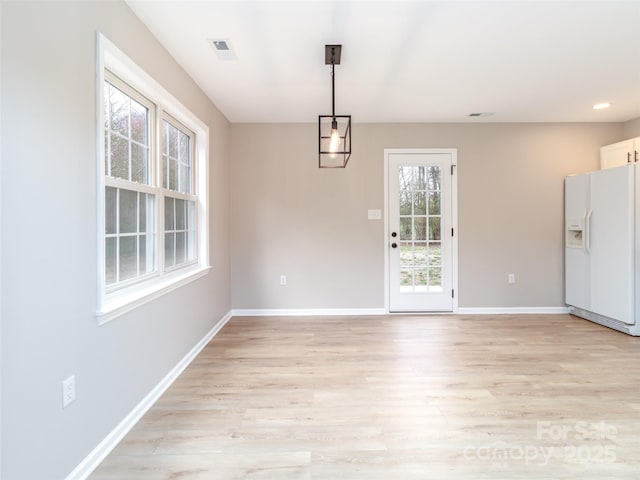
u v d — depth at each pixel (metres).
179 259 2.95
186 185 3.16
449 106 3.75
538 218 4.36
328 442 1.79
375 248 4.36
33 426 1.30
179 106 2.70
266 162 4.32
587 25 2.24
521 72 2.93
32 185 1.30
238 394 2.31
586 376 2.55
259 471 1.58
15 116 1.22
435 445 1.76
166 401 2.23
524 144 4.32
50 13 1.38
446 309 4.38
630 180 3.41
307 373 2.64
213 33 2.30
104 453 1.71
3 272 1.18
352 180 4.33
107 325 1.77
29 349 1.28
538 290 4.38
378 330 3.71
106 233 1.90
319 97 3.47
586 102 3.65
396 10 2.07
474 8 2.05
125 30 1.96
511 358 2.91
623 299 3.50
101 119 1.71
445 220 4.35
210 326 3.48
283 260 4.35
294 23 2.19
